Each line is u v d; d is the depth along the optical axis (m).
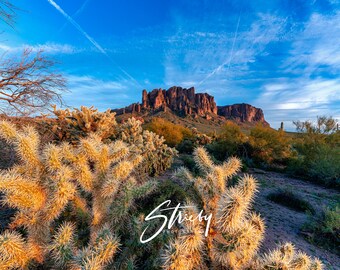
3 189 1.77
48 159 1.99
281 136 12.24
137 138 7.27
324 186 8.23
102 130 6.32
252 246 1.51
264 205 5.50
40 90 4.17
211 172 2.23
